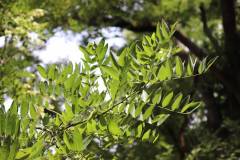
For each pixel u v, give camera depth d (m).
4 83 4.47
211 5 13.50
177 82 10.41
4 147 1.95
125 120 2.30
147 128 2.37
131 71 2.33
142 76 2.32
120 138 2.38
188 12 13.01
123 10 12.74
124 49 2.28
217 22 14.34
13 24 5.21
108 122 2.26
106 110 2.26
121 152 11.00
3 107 2.10
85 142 2.26
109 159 2.68
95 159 2.40
